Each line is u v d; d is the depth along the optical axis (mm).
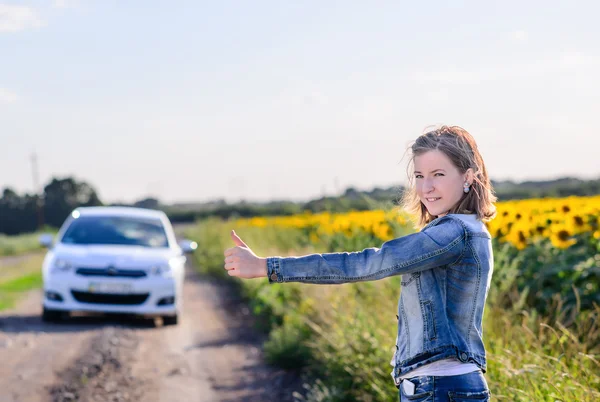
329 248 10195
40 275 19062
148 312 9938
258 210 58594
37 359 7422
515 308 5500
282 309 9438
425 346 2350
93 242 10766
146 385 6504
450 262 2361
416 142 2496
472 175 2445
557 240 7234
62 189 77250
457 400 2307
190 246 11305
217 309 12062
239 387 6594
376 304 6293
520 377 4090
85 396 5988
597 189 21375
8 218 75062
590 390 3676
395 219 6305
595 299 6199
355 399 5328
